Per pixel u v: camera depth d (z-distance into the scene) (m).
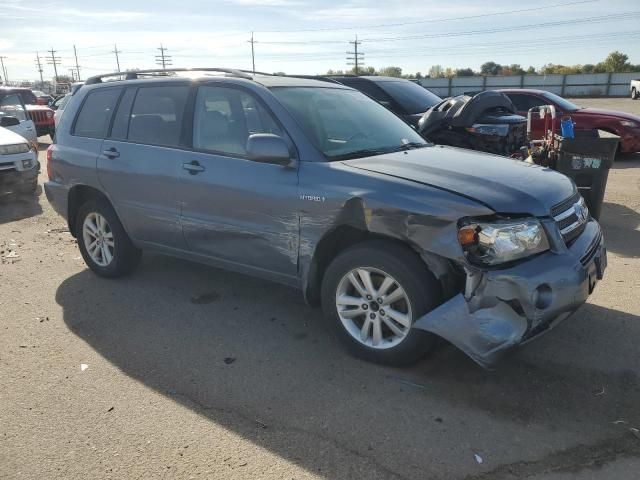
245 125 4.05
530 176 3.58
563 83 50.03
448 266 3.14
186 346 3.89
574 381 3.29
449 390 3.24
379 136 4.29
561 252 3.20
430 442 2.78
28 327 4.23
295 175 3.67
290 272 3.86
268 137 3.60
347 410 3.07
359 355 3.60
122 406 3.17
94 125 5.10
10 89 14.30
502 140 7.16
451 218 3.05
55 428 2.97
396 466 2.62
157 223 4.58
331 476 2.57
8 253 6.17
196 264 5.62
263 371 3.52
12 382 3.45
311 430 2.91
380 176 3.40
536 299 3.02
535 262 3.09
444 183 3.29
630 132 11.50
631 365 3.45
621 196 8.28
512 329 2.97
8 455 2.76
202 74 4.53
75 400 3.24
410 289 3.23
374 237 3.51
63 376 3.51
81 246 5.36
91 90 5.24
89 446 2.82
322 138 3.84
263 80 4.25
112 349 3.86
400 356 3.39
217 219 4.12
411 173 3.45
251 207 3.88
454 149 4.41
